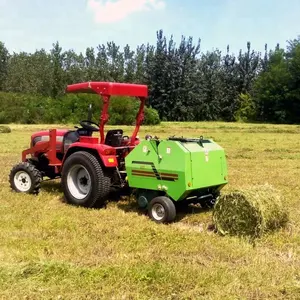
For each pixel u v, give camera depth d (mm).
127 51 64625
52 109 37156
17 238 5906
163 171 6840
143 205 7246
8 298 4125
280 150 17891
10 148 17359
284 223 6445
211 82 52625
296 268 4988
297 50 49438
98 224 6613
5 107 37344
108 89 7535
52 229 6355
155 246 5676
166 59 51000
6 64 64062
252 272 4812
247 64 56250
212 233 6309
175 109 50688
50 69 56406
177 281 4504
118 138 8031
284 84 48906
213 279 4582
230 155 16125
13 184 8930
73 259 5164
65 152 8492
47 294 4219
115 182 7793
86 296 4199
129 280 4504
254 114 51375
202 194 7375
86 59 65188
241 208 6074
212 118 53062
